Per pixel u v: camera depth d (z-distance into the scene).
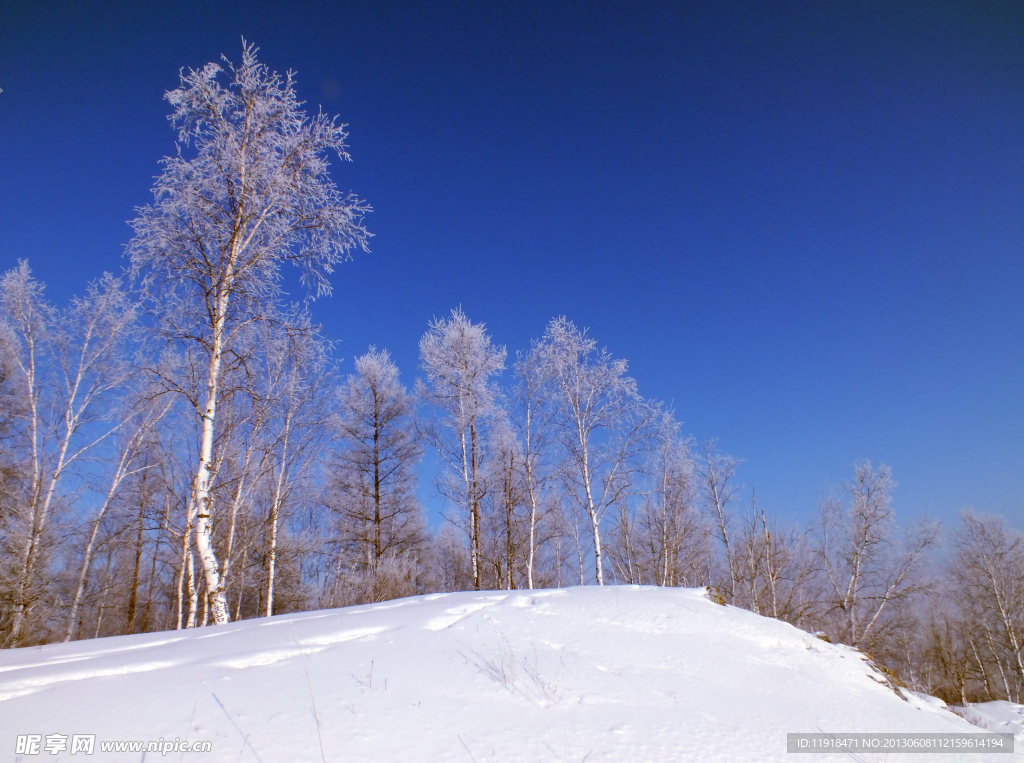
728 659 5.99
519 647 5.43
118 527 16.25
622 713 4.08
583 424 17.78
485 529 21.14
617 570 25.88
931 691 24.62
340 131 10.94
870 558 23.30
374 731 3.30
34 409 13.81
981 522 28.02
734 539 25.22
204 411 9.66
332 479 19.39
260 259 10.38
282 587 19.61
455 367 18.70
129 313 14.64
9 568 12.80
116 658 4.73
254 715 3.41
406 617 6.43
